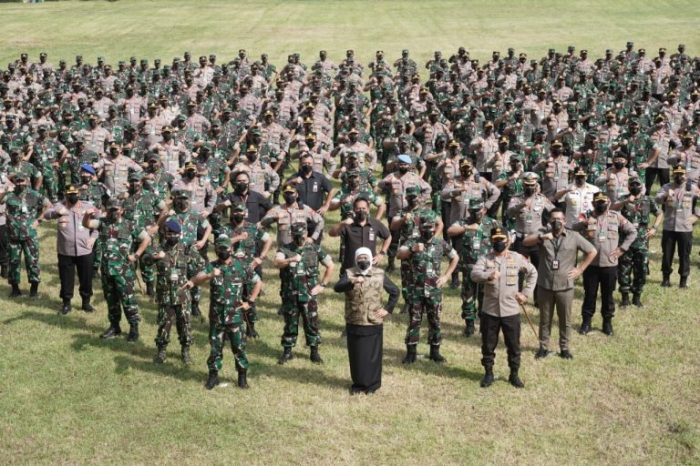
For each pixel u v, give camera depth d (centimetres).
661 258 1817
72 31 5766
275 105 2427
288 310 1294
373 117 2717
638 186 1515
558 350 1362
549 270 1302
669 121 2323
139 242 1469
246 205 1566
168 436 1095
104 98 2700
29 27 5919
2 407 1172
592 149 2014
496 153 1914
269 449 1062
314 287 1291
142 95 2695
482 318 1224
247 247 1391
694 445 1065
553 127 2234
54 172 2156
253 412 1154
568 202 1612
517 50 4934
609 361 1315
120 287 1373
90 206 1529
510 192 1798
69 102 2522
